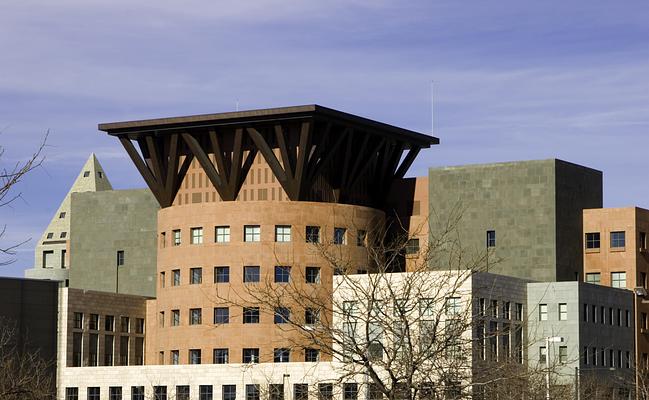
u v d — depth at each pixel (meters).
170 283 193.38
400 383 46.75
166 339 192.88
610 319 186.62
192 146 191.62
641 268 194.88
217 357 187.12
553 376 128.38
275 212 186.38
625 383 178.50
